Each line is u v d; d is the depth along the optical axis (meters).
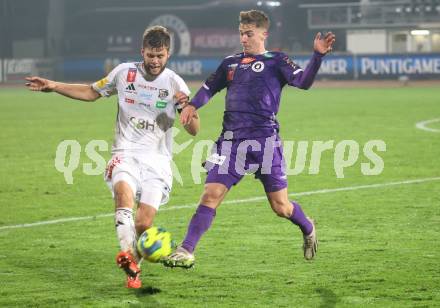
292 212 18.41
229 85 18.23
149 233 16.14
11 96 97.62
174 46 136.38
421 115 63.19
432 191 30.45
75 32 142.12
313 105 75.56
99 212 27.23
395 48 128.62
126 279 18.30
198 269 19.25
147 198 17.55
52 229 24.44
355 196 29.67
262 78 17.91
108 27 140.00
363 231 23.50
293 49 131.00
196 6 134.75
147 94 17.89
